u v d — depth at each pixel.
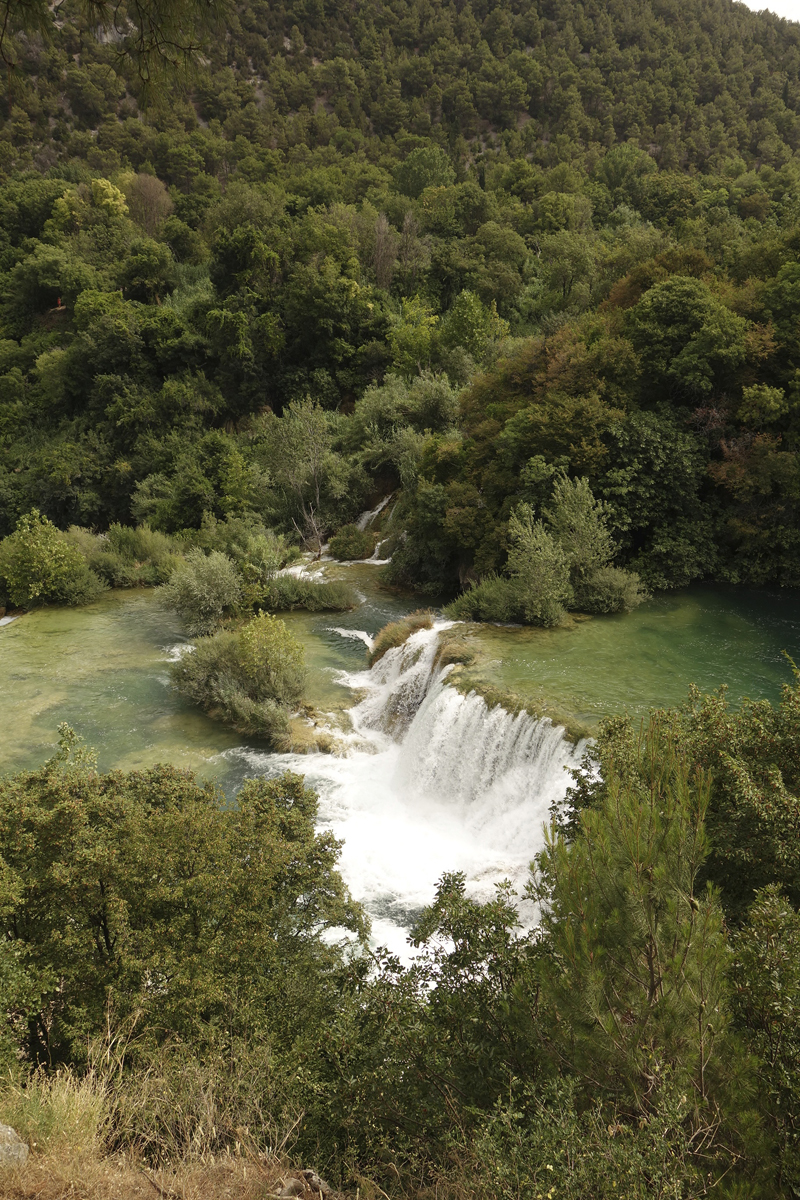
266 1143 7.58
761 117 153.75
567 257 75.38
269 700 26.47
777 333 33.66
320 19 189.25
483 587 31.33
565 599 30.31
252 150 139.50
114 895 10.16
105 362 69.75
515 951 8.17
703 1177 5.40
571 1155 5.32
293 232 78.94
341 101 164.12
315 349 71.81
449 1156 6.75
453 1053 7.48
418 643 28.89
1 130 143.88
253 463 53.78
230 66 176.25
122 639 35.31
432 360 63.72
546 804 19.97
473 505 36.38
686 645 27.22
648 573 33.38
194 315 71.88
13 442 75.12
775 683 23.97
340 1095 7.58
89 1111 7.31
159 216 111.69
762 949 6.71
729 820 9.94
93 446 66.19
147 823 11.05
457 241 91.00
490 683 23.95
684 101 152.62
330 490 49.41
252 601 36.88
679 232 78.62
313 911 12.55
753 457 32.59
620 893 6.42
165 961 9.48
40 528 40.56
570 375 35.50
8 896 9.30
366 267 82.94
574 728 20.50
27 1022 9.77
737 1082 5.90
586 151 142.88
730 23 181.12
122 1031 9.10
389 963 9.27
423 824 21.83
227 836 11.45
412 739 24.31
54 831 10.75
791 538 32.19
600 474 33.69
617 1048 6.09
